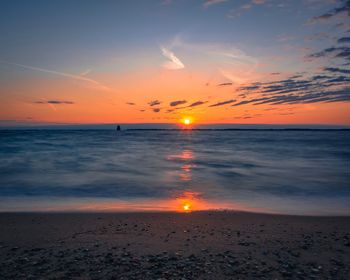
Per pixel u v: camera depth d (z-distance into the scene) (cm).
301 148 5269
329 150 4706
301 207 1176
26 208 1109
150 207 1150
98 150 4488
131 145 6025
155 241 718
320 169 2456
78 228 824
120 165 2655
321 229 841
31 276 523
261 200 1317
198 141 8562
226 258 613
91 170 2308
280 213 1063
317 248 682
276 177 2022
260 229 833
